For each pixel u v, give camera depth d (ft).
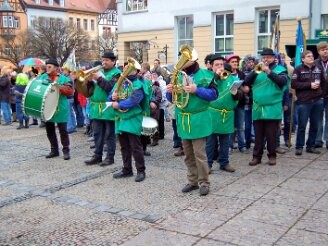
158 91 29.12
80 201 18.35
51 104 25.14
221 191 19.04
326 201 17.39
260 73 22.85
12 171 23.79
